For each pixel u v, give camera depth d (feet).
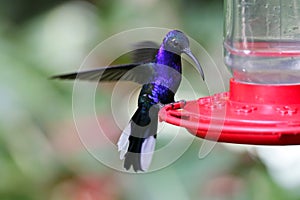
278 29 22.41
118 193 30.09
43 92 32.32
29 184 30.83
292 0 22.38
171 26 37.09
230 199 30.07
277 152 30.37
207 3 37.24
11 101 31.81
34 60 34.12
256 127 19.63
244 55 22.50
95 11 37.63
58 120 31.73
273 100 21.50
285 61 22.16
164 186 29.96
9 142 31.24
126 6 37.50
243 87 22.00
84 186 30.27
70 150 31.04
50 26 36.55
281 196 29.89
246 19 22.74
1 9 38.60
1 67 32.86
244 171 30.48
